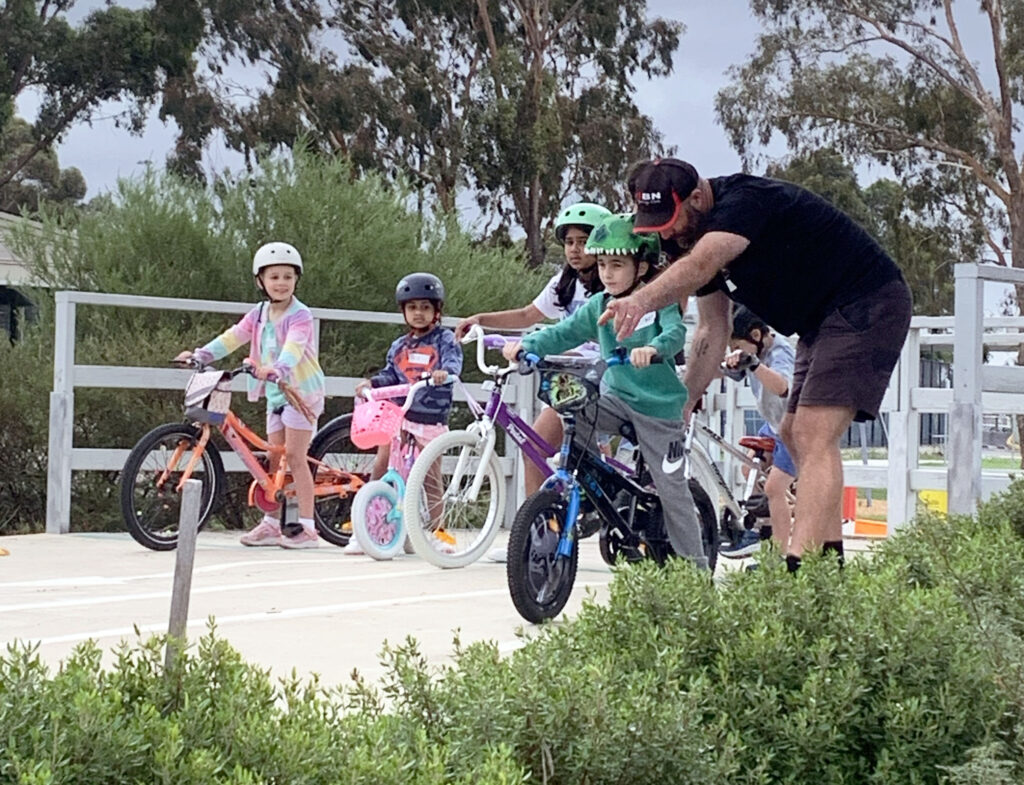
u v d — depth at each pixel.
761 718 3.28
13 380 12.45
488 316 7.34
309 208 14.26
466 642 5.30
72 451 9.48
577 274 7.19
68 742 2.32
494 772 2.53
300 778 2.44
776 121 33.31
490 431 7.29
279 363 8.57
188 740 2.47
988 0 32.59
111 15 35.44
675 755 2.92
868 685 3.39
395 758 2.50
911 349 9.20
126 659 2.73
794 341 9.86
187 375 9.70
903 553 4.59
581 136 35.06
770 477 7.95
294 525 8.92
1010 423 23.58
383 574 7.52
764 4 33.16
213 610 6.12
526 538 5.72
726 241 4.88
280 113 32.44
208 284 13.70
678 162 5.07
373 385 8.56
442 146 33.19
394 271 14.23
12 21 34.94
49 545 8.76
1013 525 5.86
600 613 3.69
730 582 3.83
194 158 33.09
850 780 3.30
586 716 2.90
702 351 5.88
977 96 32.47
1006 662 3.43
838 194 34.75
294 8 32.72
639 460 6.31
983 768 3.09
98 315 13.07
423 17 33.09
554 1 34.41
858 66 33.03
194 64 33.34
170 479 8.98
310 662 4.85
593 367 6.00
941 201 34.44
